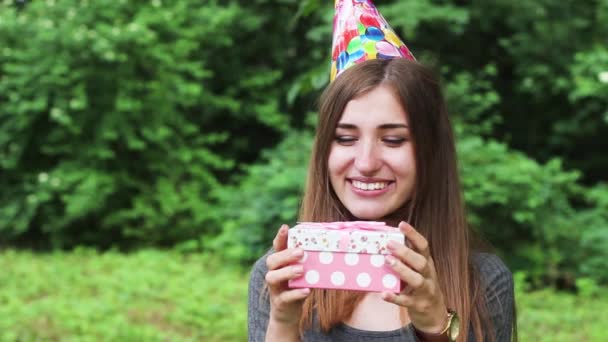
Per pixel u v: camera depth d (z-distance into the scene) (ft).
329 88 5.18
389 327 5.11
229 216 23.48
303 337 5.21
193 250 24.22
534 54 25.84
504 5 25.80
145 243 25.31
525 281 20.68
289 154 22.90
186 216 25.21
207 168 27.02
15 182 25.38
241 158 28.99
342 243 4.50
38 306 16.92
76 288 18.90
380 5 24.62
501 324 5.23
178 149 25.62
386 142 5.02
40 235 26.27
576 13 26.53
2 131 24.17
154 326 16.11
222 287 19.04
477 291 5.19
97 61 23.95
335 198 5.45
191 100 25.77
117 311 16.90
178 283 19.31
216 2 28.43
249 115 27.78
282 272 4.48
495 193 19.90
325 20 22.89
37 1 25.38
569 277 20.53
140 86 24.49
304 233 4.55
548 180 20.54
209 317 16.56
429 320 4.46
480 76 26.61
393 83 4.98
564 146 27.58
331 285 4.50
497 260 5.48
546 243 20.77
